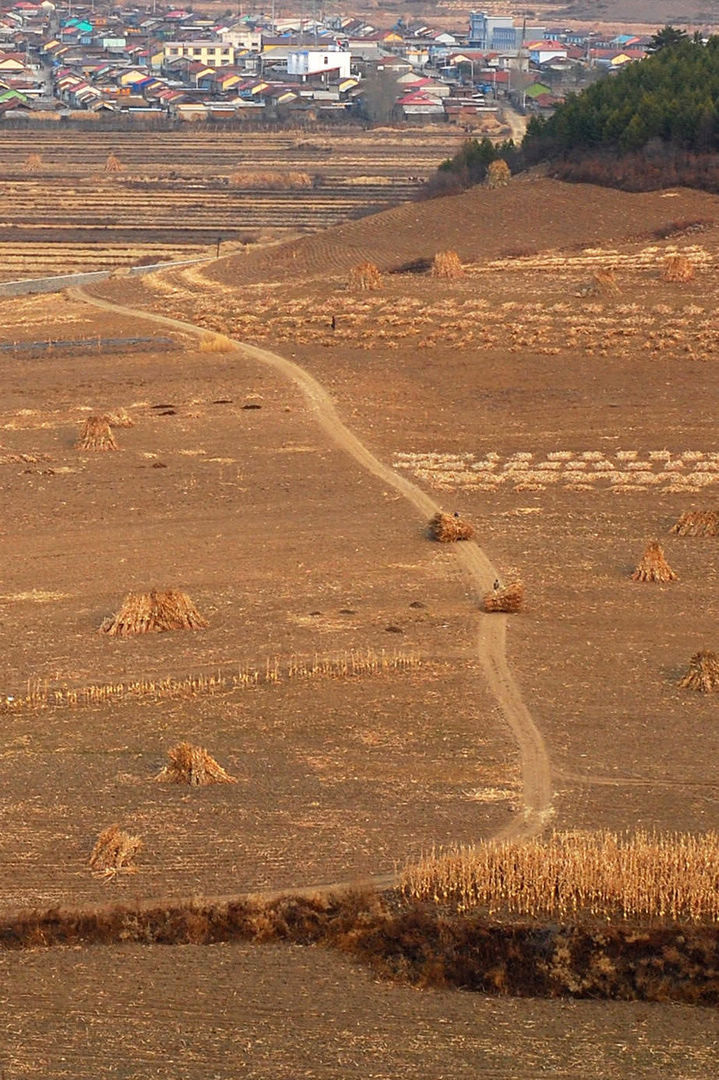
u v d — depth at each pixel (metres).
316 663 166.00
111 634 176.38
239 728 150.25
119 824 130.62
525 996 110.56
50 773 140.50
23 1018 106.81
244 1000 109.12
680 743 146.50
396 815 132.00
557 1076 102.00
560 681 162.00
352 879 122.25
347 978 111.69
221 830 129.75
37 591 191.50
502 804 134.00
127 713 154.25
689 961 113.06
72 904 119.19
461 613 182.88
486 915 117.88
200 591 191.12
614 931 115.56
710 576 197.25
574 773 140.12
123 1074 101.56
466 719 152.00
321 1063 102.94
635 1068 103.00
